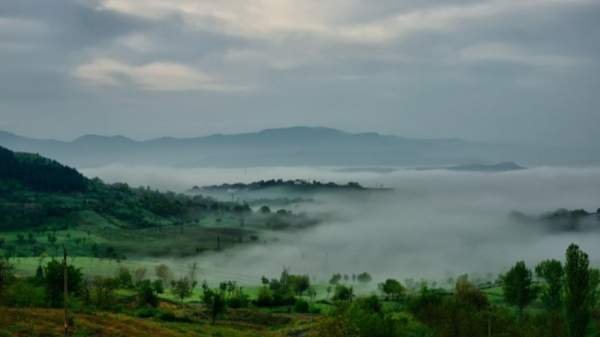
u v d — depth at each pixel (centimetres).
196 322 13825
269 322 16175
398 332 9531
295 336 12850
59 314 8744
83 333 7594
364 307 11662
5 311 8406
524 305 14075
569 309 9425
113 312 12412
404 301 18575
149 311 13638
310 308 18912
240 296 19812
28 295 11175
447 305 10469
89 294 13825
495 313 10438
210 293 15962
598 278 10519
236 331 11906
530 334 9625
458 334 9625
